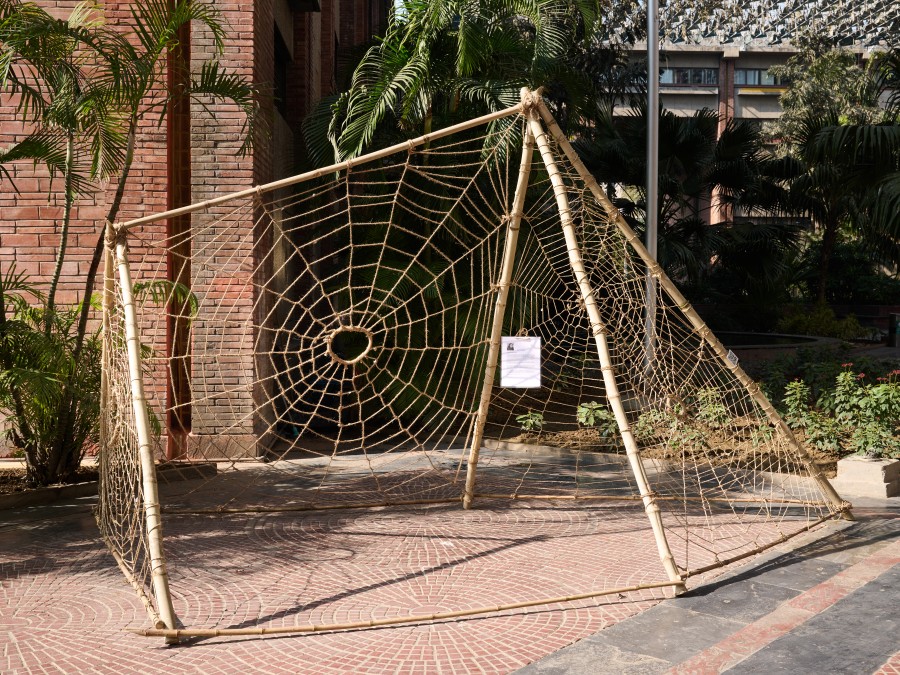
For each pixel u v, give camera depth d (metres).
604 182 16.80
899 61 12.58
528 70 10.36
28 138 7.51
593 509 7.06
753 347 16.38
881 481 7.38
